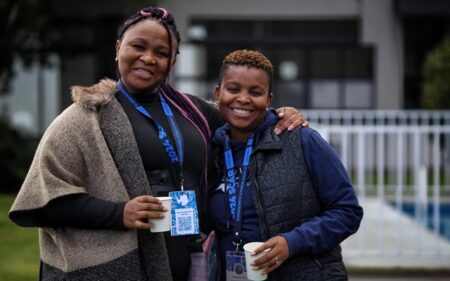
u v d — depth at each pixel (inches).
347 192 90.2
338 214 89.0
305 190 90.0
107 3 461.7
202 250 90.5
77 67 483.8
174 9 479.5
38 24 375.2
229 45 484.4
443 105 388.2
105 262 81.4
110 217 80.7
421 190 238.2
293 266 88.7
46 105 486.0
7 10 364.2
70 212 81.0
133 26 89.3
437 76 396.2
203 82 486.0
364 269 193.9
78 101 84.7
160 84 93.3
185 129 94.1
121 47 90.0
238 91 93.0
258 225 90.2
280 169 90.4
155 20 89.0
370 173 343.3
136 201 80.7
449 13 464.1
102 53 479.2
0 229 249.4
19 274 181.0
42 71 483.2
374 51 486.0
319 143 91.0
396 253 209.5
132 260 81.7
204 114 104.2
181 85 487.5
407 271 193.2
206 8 480.4
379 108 486.0
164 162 88.9
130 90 91.4
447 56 396.2
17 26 371.2
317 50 489.1
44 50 397.7
